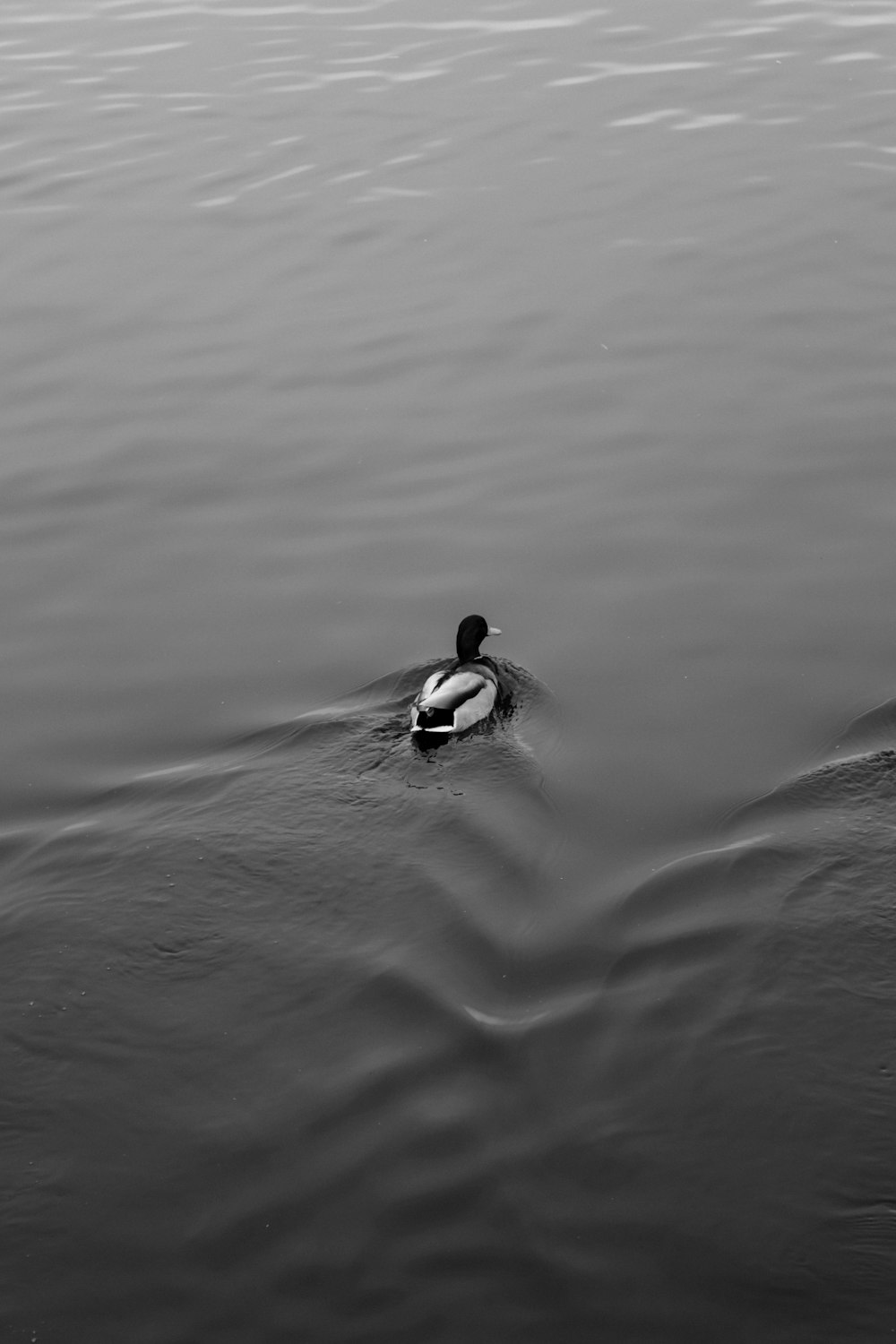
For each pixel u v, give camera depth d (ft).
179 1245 26.91
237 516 56.80
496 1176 27.89
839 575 50.67
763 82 98.43
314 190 85.40
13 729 44.80
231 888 36.83
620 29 111.55
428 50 108.88
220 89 102.83
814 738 42.50
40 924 35.81
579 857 37.81
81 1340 25.18
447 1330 24.89
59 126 97.71
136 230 81.92
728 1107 29.30
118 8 124.98
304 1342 24.81
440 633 49.57
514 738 43.45
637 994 32.48
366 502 57.26
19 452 61.77
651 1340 24.58
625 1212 27.04
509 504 56.44
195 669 47.83
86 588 52.70
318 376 66.33
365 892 36.55
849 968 32.91
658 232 77.71
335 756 42.55
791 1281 25.62
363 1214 27.22
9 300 74.69
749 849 37.37
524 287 72.90
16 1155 29.25
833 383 62.80
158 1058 31.60
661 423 60.85
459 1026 31.78
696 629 48.44
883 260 72.84
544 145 90.02
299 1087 30.48
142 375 67.31
